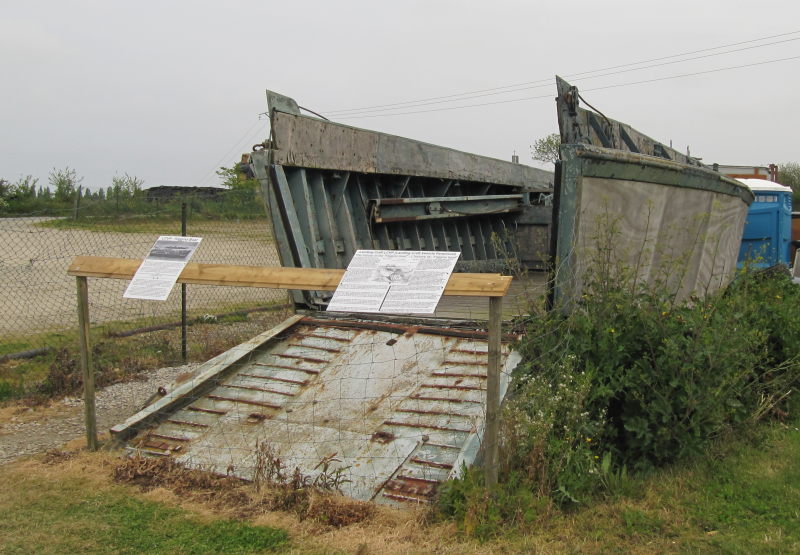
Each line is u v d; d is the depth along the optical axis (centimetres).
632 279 571
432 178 899
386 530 380
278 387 551
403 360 552
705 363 466
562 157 524
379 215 762
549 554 355
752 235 1187
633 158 555
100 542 379
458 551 357
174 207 1454
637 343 479
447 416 473
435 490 412
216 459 474
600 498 419
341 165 706
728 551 359
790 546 360
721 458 477
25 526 396
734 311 541
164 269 489
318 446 471
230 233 1442
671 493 426
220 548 371
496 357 394
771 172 1483
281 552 365
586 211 530
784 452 493
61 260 1446
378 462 446
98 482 456
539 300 517
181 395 543
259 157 634
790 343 598
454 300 788
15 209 2186
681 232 661
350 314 647
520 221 1125
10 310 1134
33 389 707
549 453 417
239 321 1100
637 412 461
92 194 1839
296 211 666
